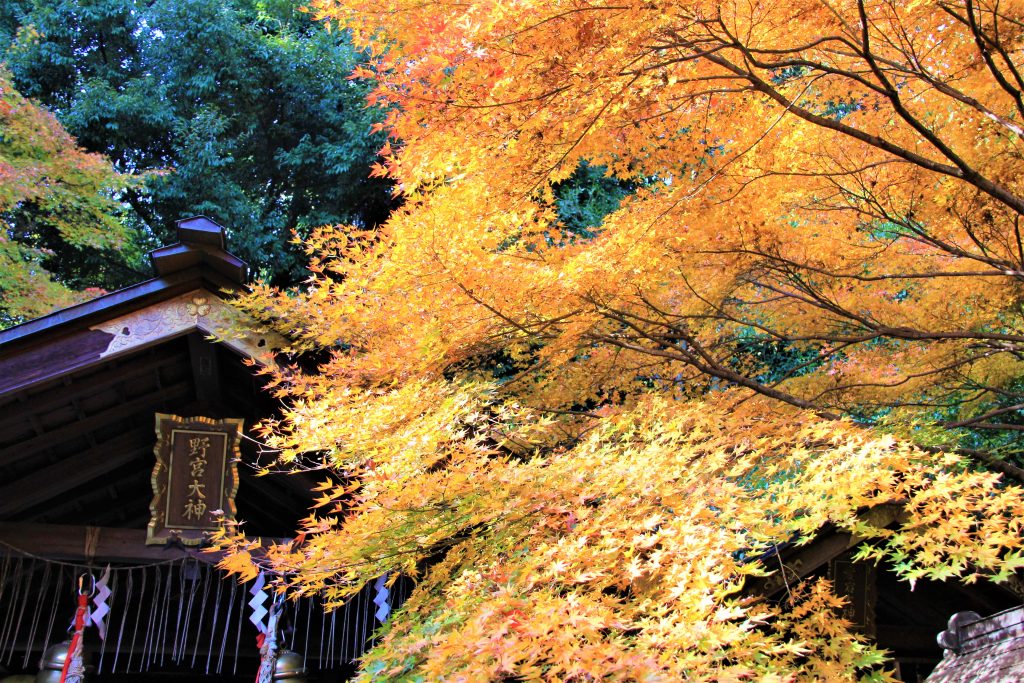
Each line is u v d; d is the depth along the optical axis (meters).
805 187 6.20
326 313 5.68
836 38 4.89
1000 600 5.21
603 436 4.82
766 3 4.99
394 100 4.69
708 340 7.30
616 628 3.18
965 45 5.65
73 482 6.80
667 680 2.76
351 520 4.47
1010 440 8.76
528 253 5.67
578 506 4.08
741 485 4.54
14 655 7.47
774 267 6.57
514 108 4.54
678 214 5.50
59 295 12.70
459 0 4.56
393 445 4.47
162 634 7.74
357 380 5.53
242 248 14.74
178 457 6.50
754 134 5.78
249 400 7.04
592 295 5.58
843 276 6.22
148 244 16.61
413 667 4.02
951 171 4.93
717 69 5.63
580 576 3.47
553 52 4.31
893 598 5.60
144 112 15.12
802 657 4.21
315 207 15.44
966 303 7.20
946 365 7.22
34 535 6.36
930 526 4.07
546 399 6.61
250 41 15.60
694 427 5.09
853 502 3.76
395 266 5.31
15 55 15.30
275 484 7.40
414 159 4.90
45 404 6.22
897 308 7.30
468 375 6.09
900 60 5.78
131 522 7.64
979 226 6.29
